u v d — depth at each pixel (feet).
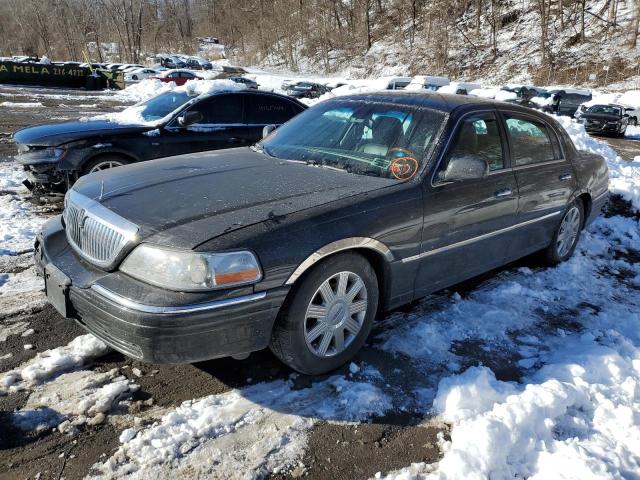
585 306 13.65
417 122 11.94
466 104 12.53
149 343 7.96
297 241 8.74
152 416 8.71
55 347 10.52
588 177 16.26
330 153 12.09
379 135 12.03
